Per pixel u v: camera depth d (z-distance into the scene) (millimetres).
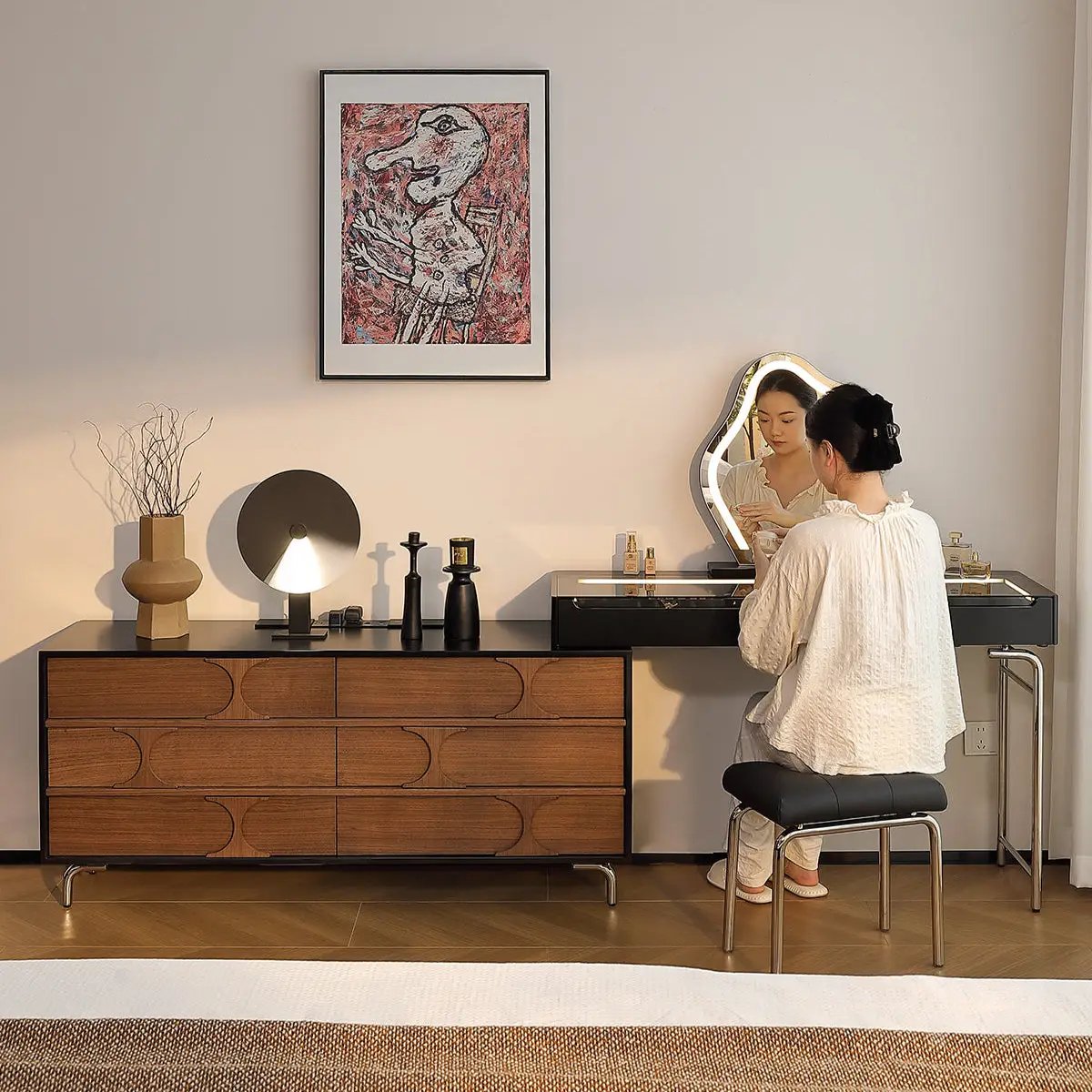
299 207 3285
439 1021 1442
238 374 3328
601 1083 1300
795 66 3258
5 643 3395
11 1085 1290
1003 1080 1305
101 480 3352
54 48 3232
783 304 3318
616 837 3053
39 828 3311
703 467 3320
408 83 3234
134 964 1594
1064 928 3021
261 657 2992
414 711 3014
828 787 2635
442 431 3348
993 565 3400
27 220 3275
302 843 3045
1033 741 3137
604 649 3012
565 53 3248
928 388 3346
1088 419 3164
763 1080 1304
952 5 3248
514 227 3275
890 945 2914
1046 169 3285
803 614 2738
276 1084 1298
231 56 3242
